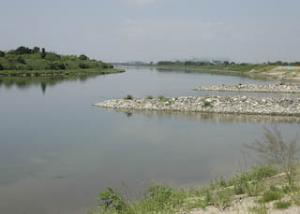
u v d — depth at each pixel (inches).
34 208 659.4
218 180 748.6
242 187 554.9
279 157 685.9
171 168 904.3
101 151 1074.1
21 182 804.0
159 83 3993.6
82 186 776.3
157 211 494.6
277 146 698.2
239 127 1451.8
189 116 1726.1
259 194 514.6
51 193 734.5
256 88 3117.6
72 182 802.8
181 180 805.2
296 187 499.2
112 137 1267.2
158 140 1225.4
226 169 883.4
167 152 1064.8
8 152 1051.9
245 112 1776.6
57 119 1635.1
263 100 1926.7
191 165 927.0
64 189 757.3
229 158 985.5
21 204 679.7
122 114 1792.6
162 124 1524.4
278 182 562.3
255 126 1469.0
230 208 469.1
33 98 2486.5
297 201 443.8
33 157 1003.3
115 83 3981.3
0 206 670.5
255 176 634.8
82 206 663.1
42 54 6471.5
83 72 5969.5
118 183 790.5
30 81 4087.1
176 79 4800.7
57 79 4515.3
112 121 1592.0
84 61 7111.2
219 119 1641.2
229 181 661.9
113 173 866.8
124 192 708.0
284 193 491.2
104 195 561.3
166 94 2746.1
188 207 495.8
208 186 676.1
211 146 1133.1
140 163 951.0
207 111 1833.2
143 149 1100.5
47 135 1288.1
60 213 633.0
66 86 3518.7
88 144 1159.0
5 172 872.3
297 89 3029.0
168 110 1900.8
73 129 1405.0
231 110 1804.9
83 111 1887.3
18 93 2817.4
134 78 5012.3
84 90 3107.8
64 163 950.4
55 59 6520.7
